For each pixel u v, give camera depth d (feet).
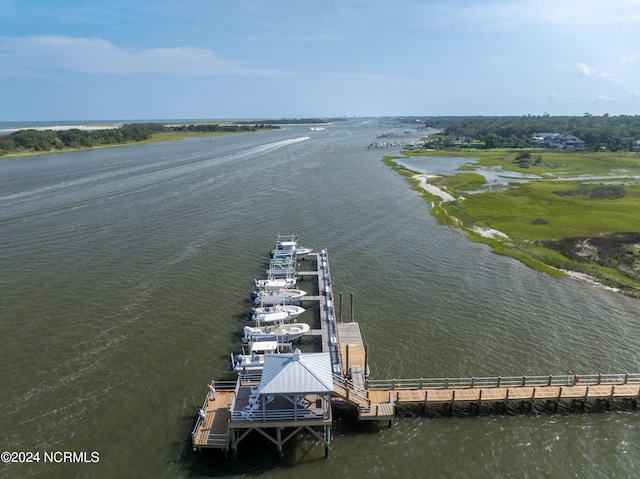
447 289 186.09
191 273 192.54
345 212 300.61
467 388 121.80
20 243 220.64
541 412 118.73
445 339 149.07
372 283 191.62
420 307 170.60
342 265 210.79
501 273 203.10
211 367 131.34
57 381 122.31
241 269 200.13
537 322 160.25
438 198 344.69
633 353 142.00
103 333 144.77
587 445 107.96
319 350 144.15
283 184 391.04
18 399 115.34
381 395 118.32
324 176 436.76
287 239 238.89
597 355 140.87
